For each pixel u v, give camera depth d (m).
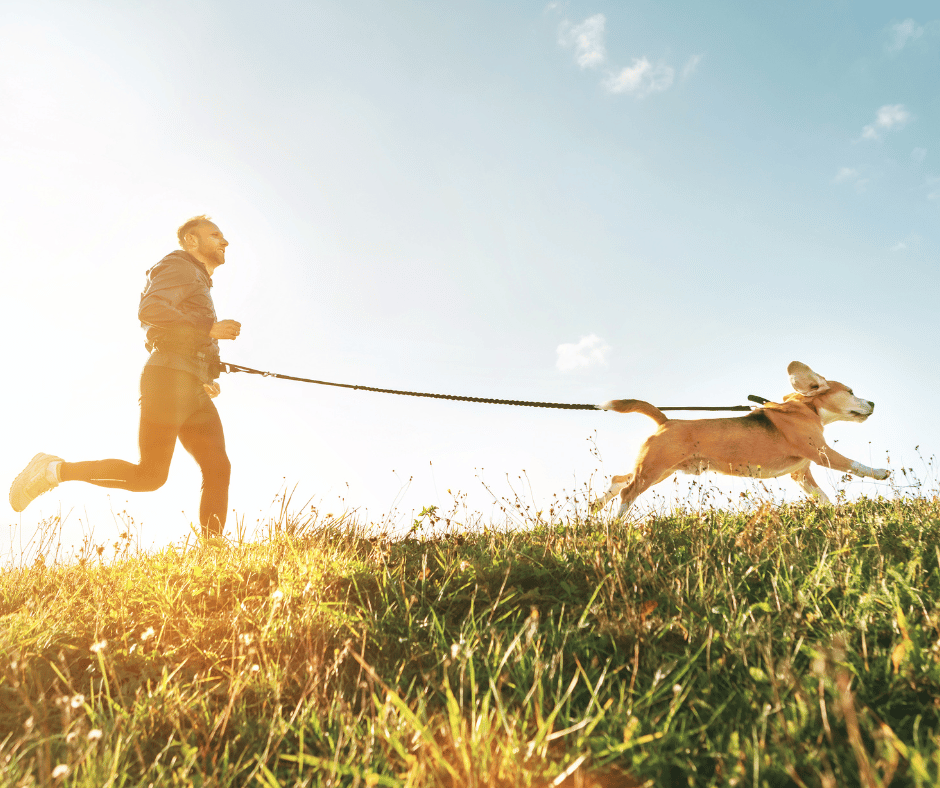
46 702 2.31
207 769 1.91
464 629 2.56
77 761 1.76
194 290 4.09
